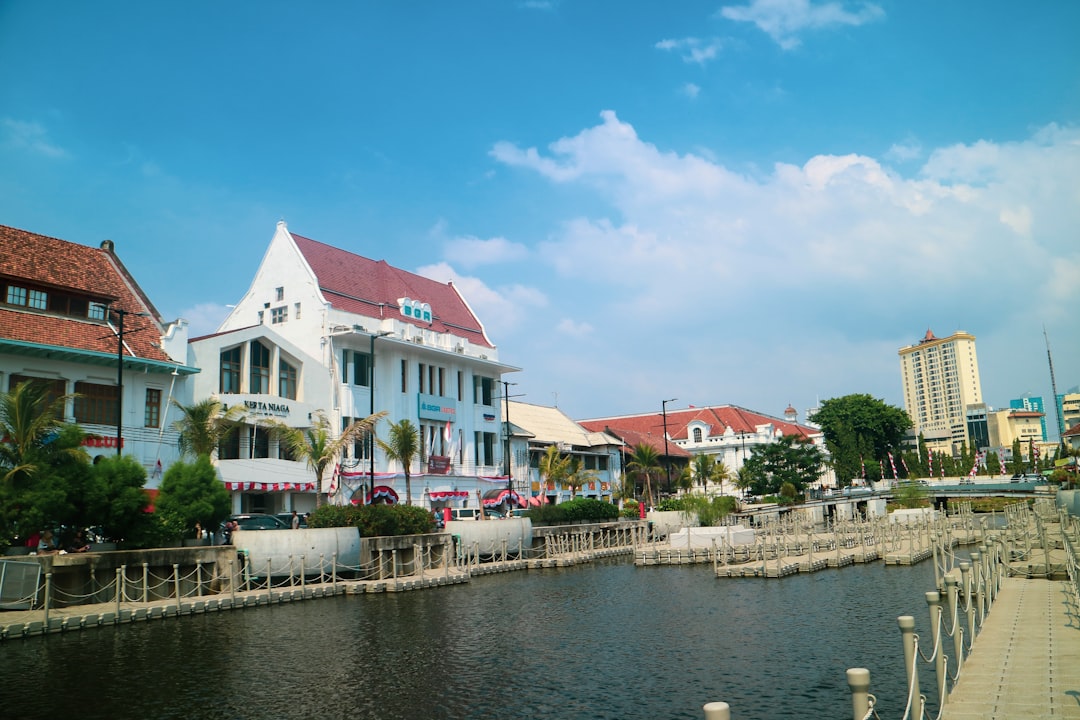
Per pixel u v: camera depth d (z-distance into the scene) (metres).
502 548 52.91
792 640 26.44
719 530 58.69
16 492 30.61
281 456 54.66
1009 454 177.62
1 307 42.12
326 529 40.44
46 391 35.44
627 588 40.84
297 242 65.69
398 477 62.12
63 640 27.12
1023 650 18.09
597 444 95.00
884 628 27.97
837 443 118.88
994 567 27.59
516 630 29.38
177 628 29.69
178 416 48.66
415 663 24.27
